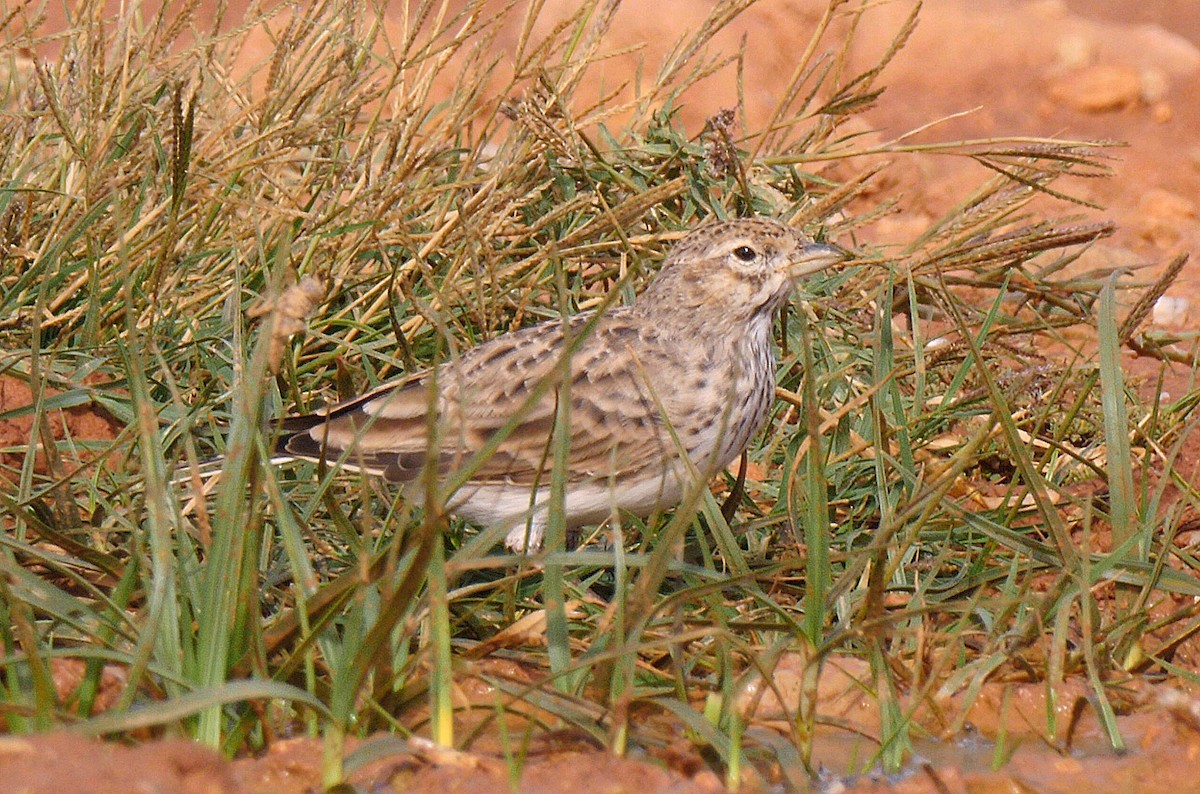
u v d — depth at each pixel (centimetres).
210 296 1184
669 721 789
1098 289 1434
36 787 603
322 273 1175
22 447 1025
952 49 2280
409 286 1190
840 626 873
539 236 1291
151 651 718
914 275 1312
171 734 706
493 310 1129
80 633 804
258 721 735
